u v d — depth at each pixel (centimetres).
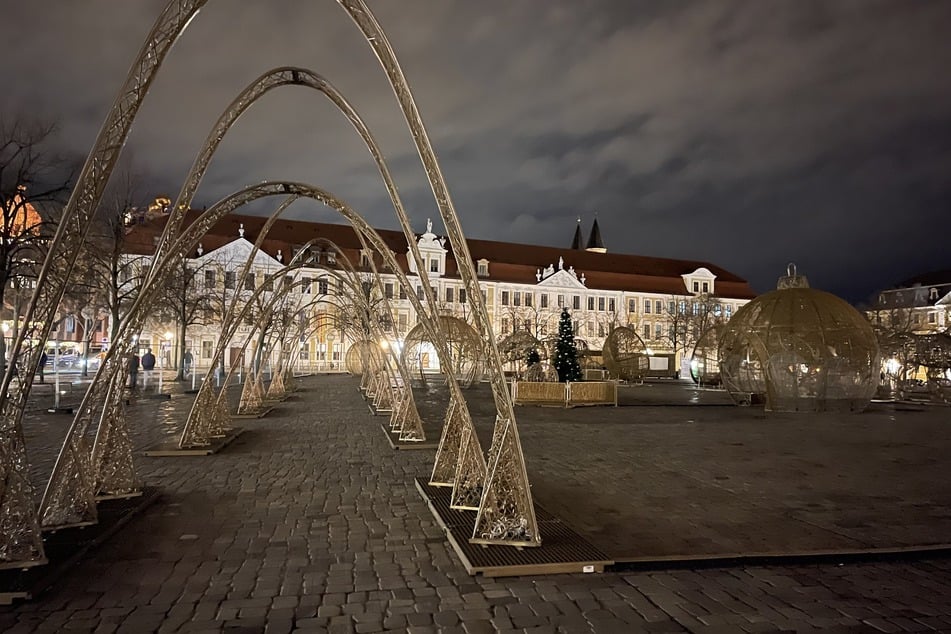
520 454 734
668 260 10038
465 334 4078
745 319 2942
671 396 3600
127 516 830
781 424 2181
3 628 508
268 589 597
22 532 634
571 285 8712
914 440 1766
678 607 564
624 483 1125
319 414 2306
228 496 986
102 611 544
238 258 6397
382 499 970
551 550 689
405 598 578
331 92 1060
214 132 1030
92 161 686
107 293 3166
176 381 4294
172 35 707
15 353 643
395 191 1070
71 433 780
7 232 2394
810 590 612
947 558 725
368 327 2886
